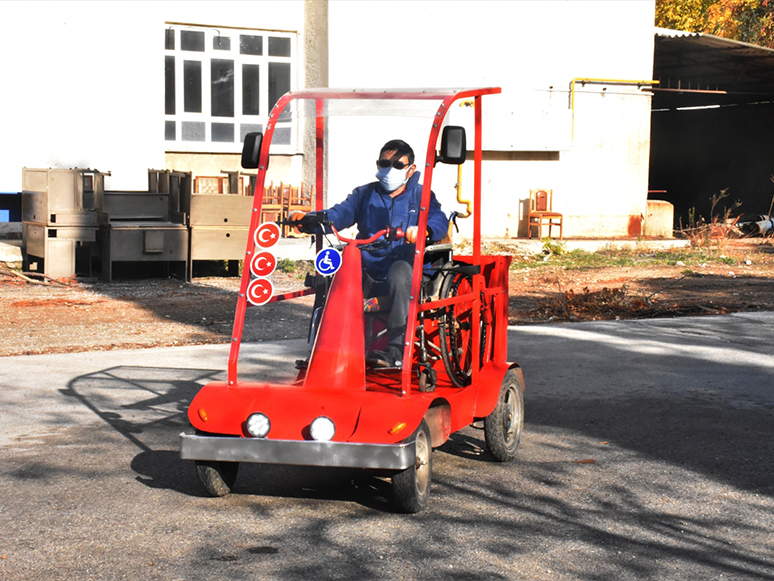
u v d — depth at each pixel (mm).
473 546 4102
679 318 11477
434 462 5516
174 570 3807
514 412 5715
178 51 18234
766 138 33656
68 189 13891
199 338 9797
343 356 4633
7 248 15023
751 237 26406
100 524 4367
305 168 17438
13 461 5418
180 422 6379
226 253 14656
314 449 4250
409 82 18906
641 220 22047
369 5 18312
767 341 9828
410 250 5137
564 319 11578
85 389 7355
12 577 3723
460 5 19234
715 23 40875
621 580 3730
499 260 5785
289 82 19172
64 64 16531
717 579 3754
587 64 20812
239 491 4926
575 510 4625
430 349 5176
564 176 21062
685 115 36875
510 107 19969
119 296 12828
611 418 6598
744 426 6359
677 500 4797
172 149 18391
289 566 3852
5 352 8945
